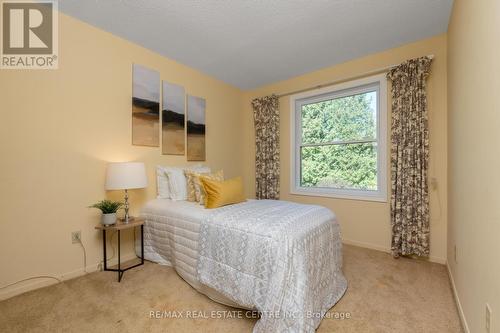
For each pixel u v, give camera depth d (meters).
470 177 1.35
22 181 1.79
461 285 1.54
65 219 2.00
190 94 3.13
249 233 1.52
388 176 2.67
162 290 1.83
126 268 2.18
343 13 2.03
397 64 2.58
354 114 3.01
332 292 1.71
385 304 1.66
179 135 2.98
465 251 1.45
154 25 2.19
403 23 2.17
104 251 2.15
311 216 1.80
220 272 1.60
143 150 2.60
